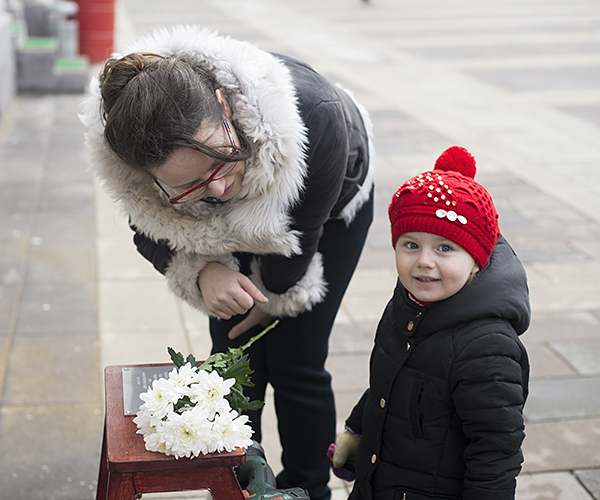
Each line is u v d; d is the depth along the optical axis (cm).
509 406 143
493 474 142
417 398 152
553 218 480
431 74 944
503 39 1227
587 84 890
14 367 293
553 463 244
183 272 176
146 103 130
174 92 131
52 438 251
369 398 165
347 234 193
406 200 149
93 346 313
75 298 356
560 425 266
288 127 146
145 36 157
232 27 1293
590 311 357
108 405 145
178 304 355
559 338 330
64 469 236
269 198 154
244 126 146
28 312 339
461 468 153
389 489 160
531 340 329
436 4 1752
